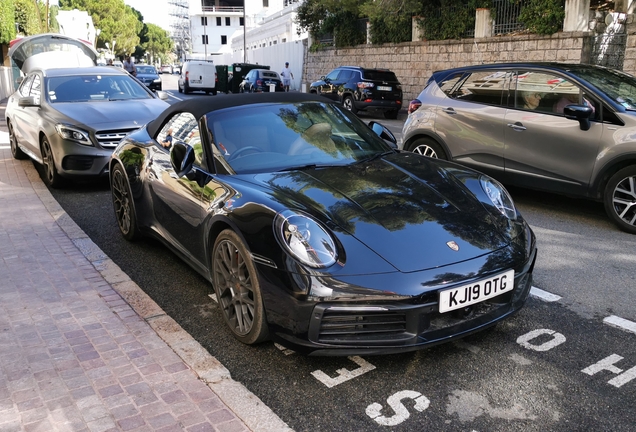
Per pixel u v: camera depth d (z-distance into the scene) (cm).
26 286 407
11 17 2866
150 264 467
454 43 2006
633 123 529
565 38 1600
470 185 360
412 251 285
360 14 2366
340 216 301
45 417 254
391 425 252
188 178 377
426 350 317
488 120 645
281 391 280
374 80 1850
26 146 864
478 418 256
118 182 514
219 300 342
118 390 275
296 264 279
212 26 9544
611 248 499
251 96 427
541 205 658
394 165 381
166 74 8856
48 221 582
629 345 322
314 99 446
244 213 311
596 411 259
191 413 256
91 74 862
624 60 1440
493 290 291
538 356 310
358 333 278
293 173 353
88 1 8781
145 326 345
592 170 560
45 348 317
